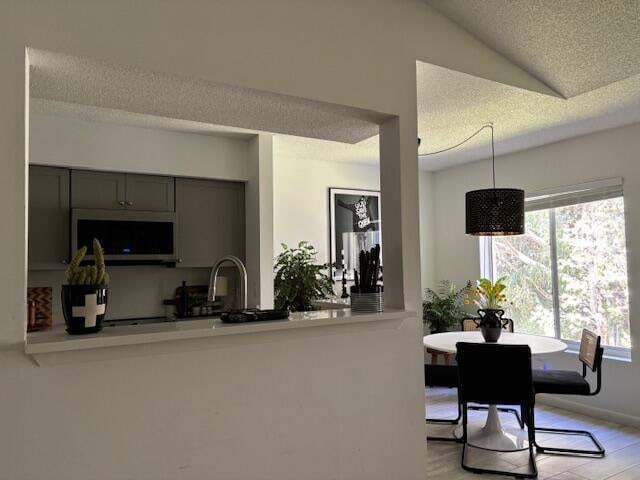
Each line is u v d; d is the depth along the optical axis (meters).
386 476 2.06
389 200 2.22
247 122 2.30
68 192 3.56
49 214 3.48
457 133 3.97
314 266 4.39
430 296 5.76
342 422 1.96
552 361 4.49
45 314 3.29
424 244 5.83
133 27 1.59
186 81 1.74
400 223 2.16
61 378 1.43
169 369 1.61
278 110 2.10
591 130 4.01
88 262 3.54
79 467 1.45
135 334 1.48
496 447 3.45
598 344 3.35
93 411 1.48
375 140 4.15
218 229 4.16
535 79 2.79
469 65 2.47
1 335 1.35
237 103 2.00
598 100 3.17
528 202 4.79
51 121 3.41
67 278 1.51
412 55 2.26
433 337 4.05
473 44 2.50
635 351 3.85
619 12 2.21
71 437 1.44
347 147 4.45
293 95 1.90
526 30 2.40
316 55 1.96
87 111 3.31
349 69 2.05
